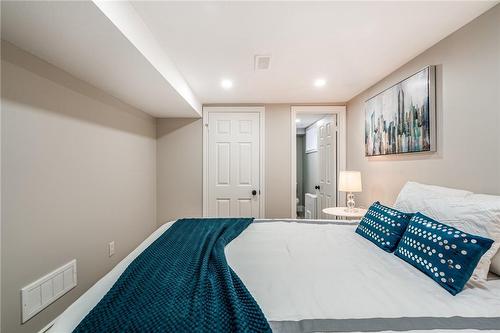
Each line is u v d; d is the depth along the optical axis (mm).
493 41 1350
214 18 1457
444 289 997
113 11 1135
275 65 2160
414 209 1523
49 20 1094
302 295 962
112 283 1056
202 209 3477
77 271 1754
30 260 1368
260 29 1583
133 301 881
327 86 2740
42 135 1462
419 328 765
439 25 1537
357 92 2979
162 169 3455
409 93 1985
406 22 1509
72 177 1714
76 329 745
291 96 3152
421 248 1181
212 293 925
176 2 1308
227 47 1822
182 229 1903
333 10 1392
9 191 1260
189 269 1156
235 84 2654
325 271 1180
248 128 3486
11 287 1260
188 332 720
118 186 2381
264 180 3490
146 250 1422
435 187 1606
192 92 2846
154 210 3377
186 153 3469
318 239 1692
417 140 1889
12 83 1280
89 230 1904
